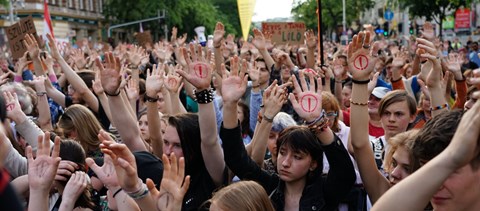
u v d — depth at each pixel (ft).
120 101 13.56
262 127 13.73
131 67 25.12
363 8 142.72
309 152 11.64
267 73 26.07
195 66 12.28
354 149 11.52
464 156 5.69
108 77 13.44
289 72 26.08
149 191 9.30
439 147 7.50
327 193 11.62
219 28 24.00
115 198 10.04
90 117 15.98
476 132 5.65
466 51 65.67
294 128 11.89
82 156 12.30
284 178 11.84
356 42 11.25
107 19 178.09
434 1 92.48
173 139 12.96
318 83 11.54
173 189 9.02
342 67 24.77
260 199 9.75
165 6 171.94
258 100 19.71
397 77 24.64
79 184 10.73
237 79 12.17
